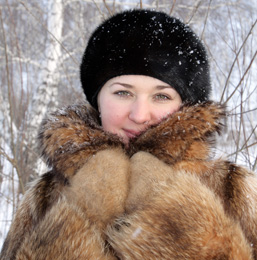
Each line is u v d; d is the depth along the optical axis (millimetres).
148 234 748
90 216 853
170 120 956
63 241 778
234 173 972
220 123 970
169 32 1062
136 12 1111
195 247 719
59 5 4031
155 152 950
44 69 4105
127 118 1052
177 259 715
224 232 747
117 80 1052
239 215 903
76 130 983
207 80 1158
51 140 1001
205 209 765
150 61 1026
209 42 3314
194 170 931
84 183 899
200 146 939
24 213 1086
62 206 843
